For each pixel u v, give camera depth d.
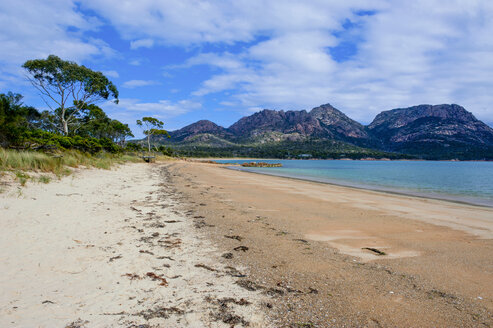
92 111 37.72
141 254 4.75
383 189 18.48
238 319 2.95
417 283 4.04
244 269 4.37
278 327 2.83
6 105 15.02
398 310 3.27
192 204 9.82
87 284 3.54
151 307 3.11
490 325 3.00
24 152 12.60
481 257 5.23
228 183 18.69
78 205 7.78
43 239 4.94
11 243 4.57
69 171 13.26
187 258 4.73
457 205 12.10
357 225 7.65
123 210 8.00
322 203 11.25
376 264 4.78
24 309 2.84
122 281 3.71
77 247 4.77
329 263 4.76
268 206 10.20
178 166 42.91
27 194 7.84
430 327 2.94
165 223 6.97
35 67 27.69
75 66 29.72
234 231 6.58
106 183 12.93
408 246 5.87
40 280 3.51
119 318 2.84
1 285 3.28
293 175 32.94
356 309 3.27
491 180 28.59
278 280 4.01
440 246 5.89
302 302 3.39
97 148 26.69
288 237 6.27
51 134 20.00
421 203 12.27
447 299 3.59
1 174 9.15
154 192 12.10
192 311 3.07
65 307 2.96
